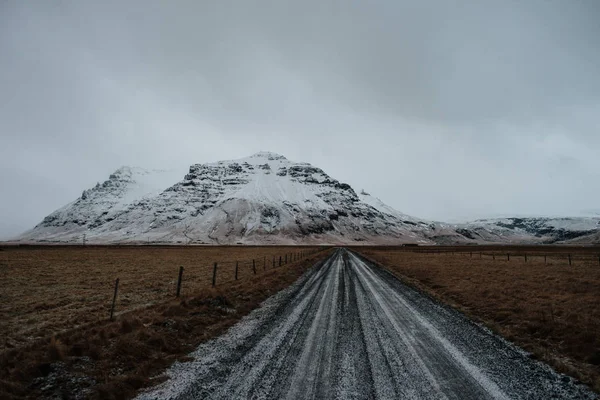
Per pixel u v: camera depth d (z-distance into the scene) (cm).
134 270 3394
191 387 675
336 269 3662
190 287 2228
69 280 2520
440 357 860
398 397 627
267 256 6438
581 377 741
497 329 1142
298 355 870
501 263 3856
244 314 1404
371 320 1277
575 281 2044
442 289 2089
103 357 819
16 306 1567
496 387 683
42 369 726
